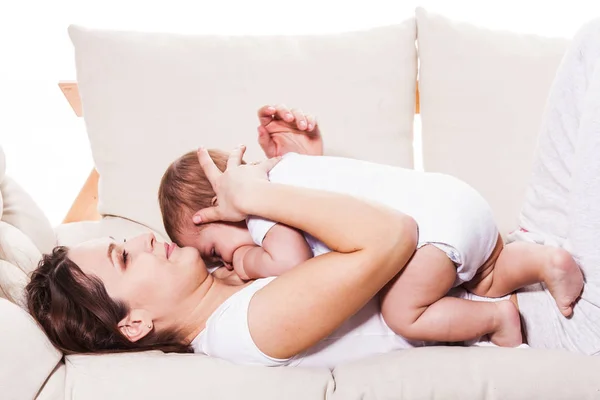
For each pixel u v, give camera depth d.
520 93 1.46
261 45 1.49
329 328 0.90
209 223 1.17
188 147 1.44
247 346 0.91
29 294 1.03
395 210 0.93
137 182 1.44
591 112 0.94
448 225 0.95
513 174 1.44
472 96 1.47
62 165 2.17
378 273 0.89
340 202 0.92
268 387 0.87
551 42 1.49
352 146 1.45
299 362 0.97
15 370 0.85
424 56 1.52
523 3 2.02
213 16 2.04
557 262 0.97
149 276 1.03
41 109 2.11
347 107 1.46
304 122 1.20
